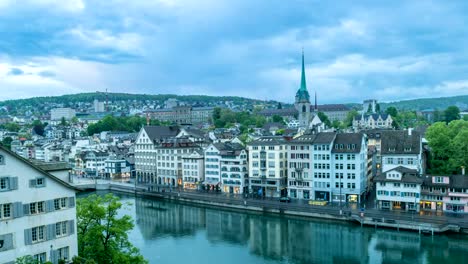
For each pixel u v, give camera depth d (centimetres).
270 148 15050
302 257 9369
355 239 10400
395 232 10694
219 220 12712
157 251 9900
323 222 11906
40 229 4762
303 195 14462
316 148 14075
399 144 13412
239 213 13462
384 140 13688
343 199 13712
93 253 5391
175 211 14062
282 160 15025
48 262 4403
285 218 12544
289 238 10719
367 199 13888
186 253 9738
